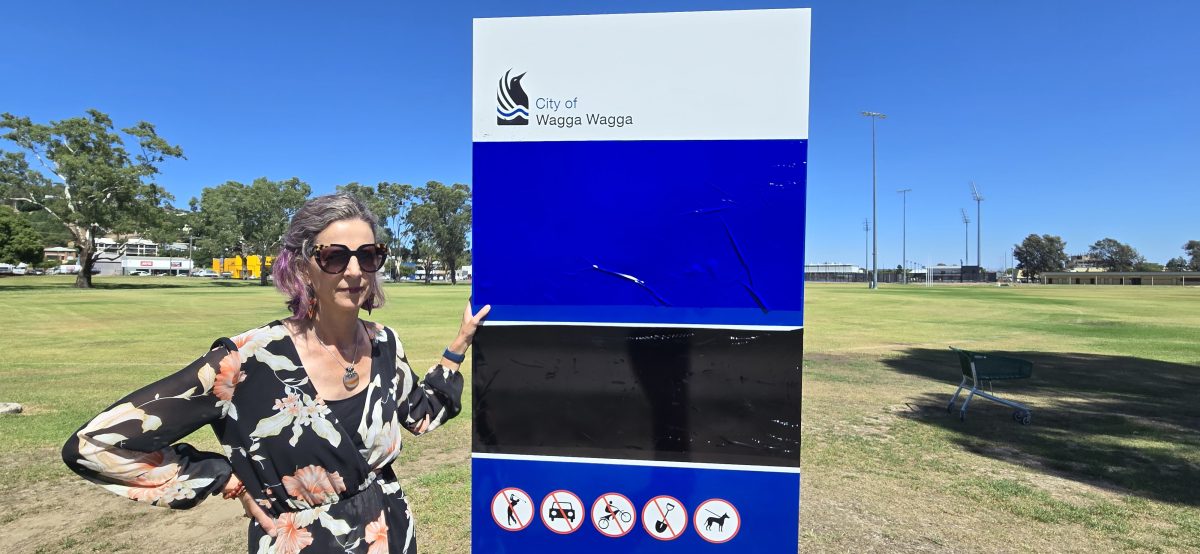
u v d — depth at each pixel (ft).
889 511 13.32
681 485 6.86
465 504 13.38
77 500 13.57
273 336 4.97
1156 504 13.79
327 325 5.15
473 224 6.98
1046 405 24.77
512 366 7.01
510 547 7.14
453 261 253.03
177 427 4.53
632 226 6.79
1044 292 166.09
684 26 6.64
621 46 6.73
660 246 6.76
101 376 29.55
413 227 254.06
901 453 17.80
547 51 6.82
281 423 4.88
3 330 52.31
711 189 6.66
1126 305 101.14
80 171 141.38
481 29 6.91
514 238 6.95
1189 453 17.84
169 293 124.98
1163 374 32.89
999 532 12.24
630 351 6.86
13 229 141.49
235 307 82.99
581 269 6.87
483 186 6.97
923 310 87.10
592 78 6.77
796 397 6.62
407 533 5.61
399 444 5.57
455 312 77.00
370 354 5.56
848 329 59.31
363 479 5.20
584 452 6.97
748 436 6.73
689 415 6.80
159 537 11.77
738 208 6.64
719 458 6.79
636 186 6.77
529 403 7.00
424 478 15.03
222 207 223.92
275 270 5.13
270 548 4.95
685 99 6.66
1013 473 16.01
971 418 22.35
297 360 4.99
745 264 6.66
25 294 115.14
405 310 80.74
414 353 39.06
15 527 12.16
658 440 6.86
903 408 24.11
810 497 14.17
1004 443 18.90
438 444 18.35
